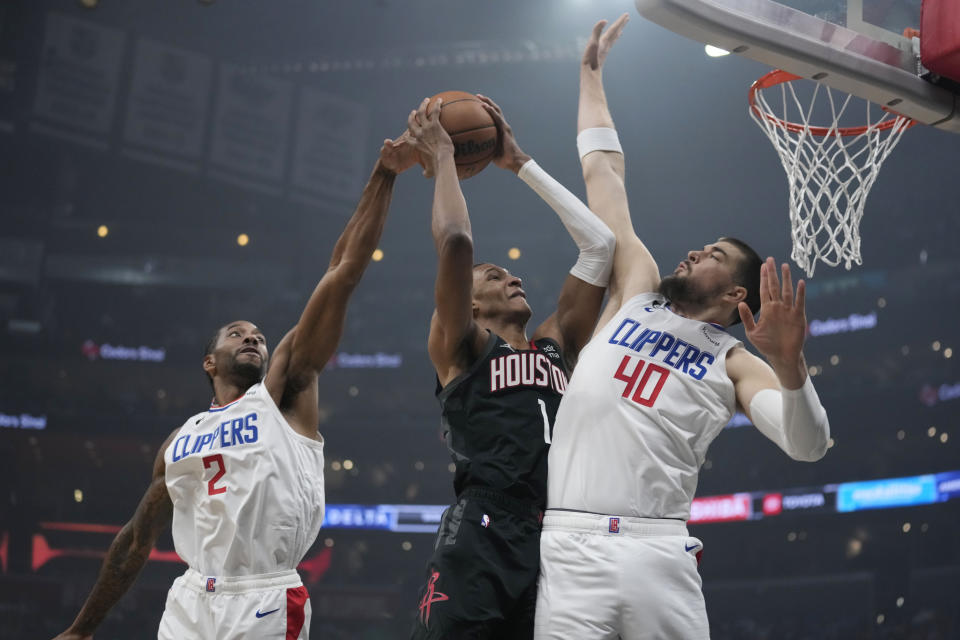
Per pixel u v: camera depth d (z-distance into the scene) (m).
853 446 24.25
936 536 22.48
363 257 3.80
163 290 28.45
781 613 23.78
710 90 24.33
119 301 28.22
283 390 3.82
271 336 28.19
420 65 24.89
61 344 27.44
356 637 24.36
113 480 26.31
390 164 3.77
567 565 2.89
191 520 3.70
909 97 3.77
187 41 24.41
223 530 3.58
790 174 4.27
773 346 2.68
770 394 2.97
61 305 27.94
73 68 23.05
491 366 3.32
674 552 2.89
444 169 3.45
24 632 24.00
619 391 3.06
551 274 28.50
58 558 25.34
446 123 3.65
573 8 23.05
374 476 26.94
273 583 3.55
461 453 3.27
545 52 24.30
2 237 27.62
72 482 26.14
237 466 3.62
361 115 25.44
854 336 25.42
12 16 22.81
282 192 24.52
